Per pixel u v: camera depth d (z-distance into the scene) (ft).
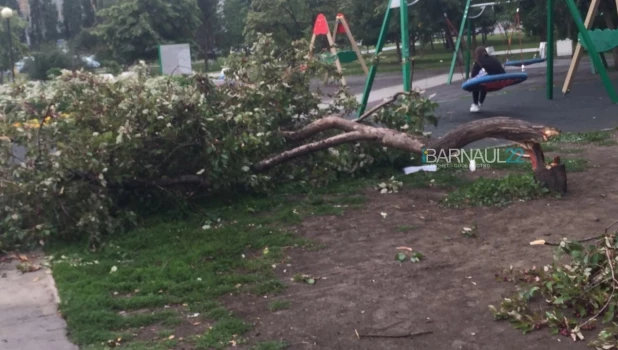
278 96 29.09
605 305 15.14
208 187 26.96
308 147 27.71
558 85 62.18
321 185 28.66
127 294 18.63
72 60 99.09
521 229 21.62
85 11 152.66
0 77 112.68
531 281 17.26
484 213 23.71
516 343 14.53
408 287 17.85
